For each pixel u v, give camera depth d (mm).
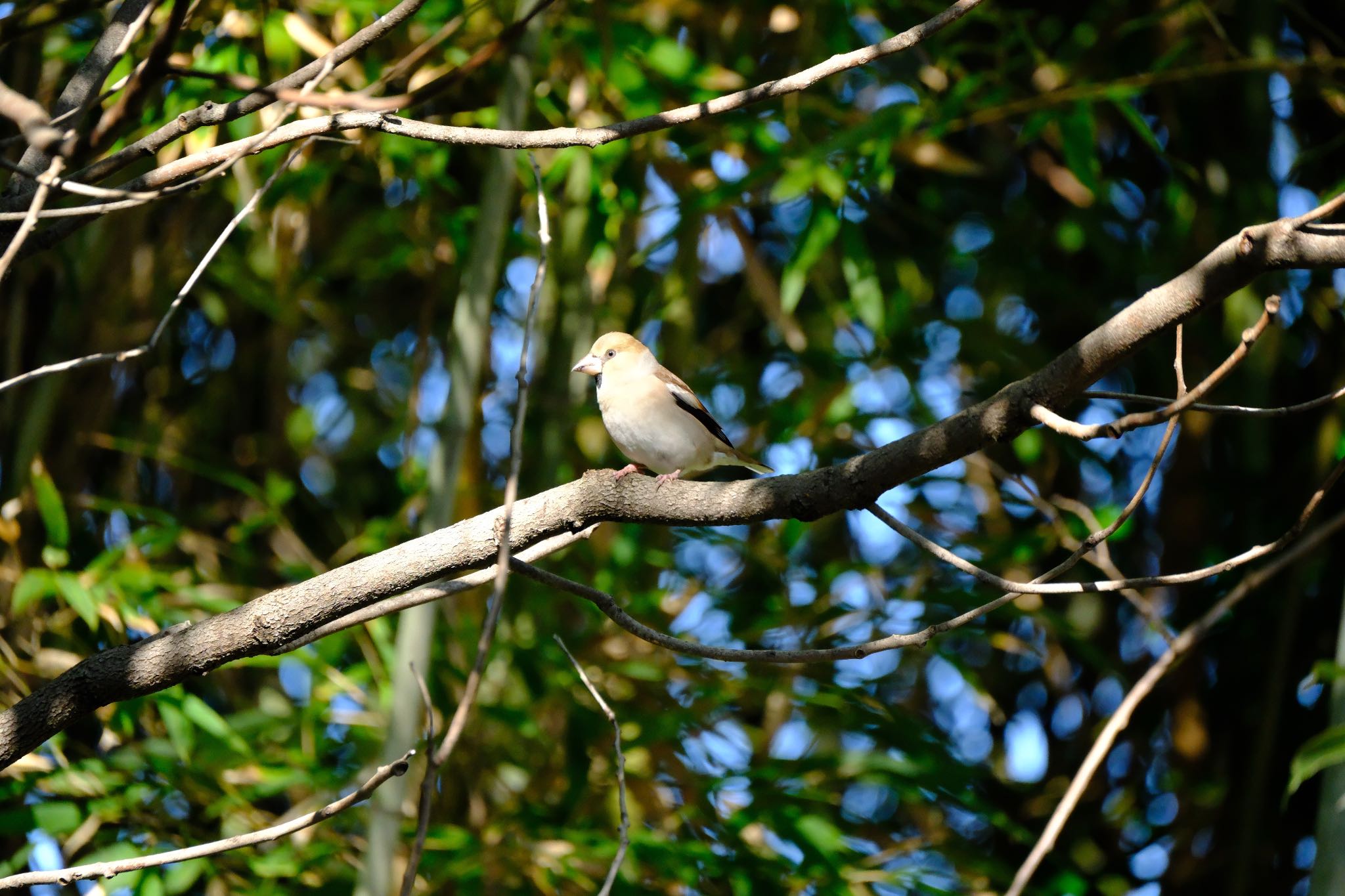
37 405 10289
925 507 13055
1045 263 13945
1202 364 12922
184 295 5125
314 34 9234
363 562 5820
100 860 8820
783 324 12055
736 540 12133
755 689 11094
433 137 5422
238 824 9891
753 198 12219
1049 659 13328
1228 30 12109
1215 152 12359
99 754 10797
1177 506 12758
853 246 10875
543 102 10625
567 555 11578
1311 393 12500
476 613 11336
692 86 10836
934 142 11664
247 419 13758
